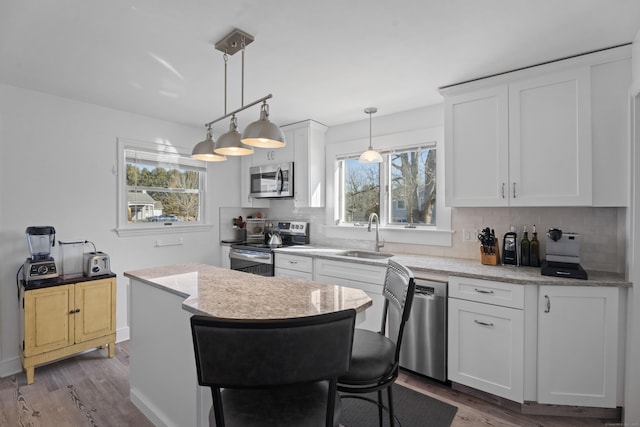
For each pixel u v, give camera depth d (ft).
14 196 8.24
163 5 5.02
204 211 12.82
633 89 6.01
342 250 11.01
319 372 2.81
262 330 2.64
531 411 6.61
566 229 7.73
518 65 7.10
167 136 11.43
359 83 8.14
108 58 6.75
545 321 6.41
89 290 8.70
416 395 7.27
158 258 11.27
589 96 6.59
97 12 5.20
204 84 8.13
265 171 12.97
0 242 8.05
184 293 5.25
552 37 5.97
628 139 6.25
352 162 11.89
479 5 5.06
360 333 5.22
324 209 12.50
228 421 3.21
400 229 10.45
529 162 7.23
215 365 2.70
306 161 11.68
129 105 9.71
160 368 5.97
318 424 3.23
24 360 7.66
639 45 5.82
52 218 8.84
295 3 4.99
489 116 7.75
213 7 5.08
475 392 7.23
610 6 5.05
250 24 5.56
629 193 6.21
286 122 11.71
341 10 5.18
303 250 10.92
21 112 8.30
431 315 7.59
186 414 5.30
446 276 7.48
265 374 2.71
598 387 6.23
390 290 5.35
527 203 7.25
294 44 6.23
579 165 6.68
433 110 9.82
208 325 2.65
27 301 7.67
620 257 7.04
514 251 7.98
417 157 10.38
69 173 9.14
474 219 9.14
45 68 7.20
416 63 7.03
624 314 6.14
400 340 4.55
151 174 11.19
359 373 4.20
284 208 14.03
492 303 6.83
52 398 7.13
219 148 5.93
